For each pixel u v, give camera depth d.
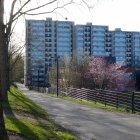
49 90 73.06
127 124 17.98
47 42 149.62
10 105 22.81
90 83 75.06
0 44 11.97
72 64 78.56
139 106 24.36
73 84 74.50
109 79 77.56
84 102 35.53
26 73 115.44
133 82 83.88
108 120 19.70
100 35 157.12
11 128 12.48
